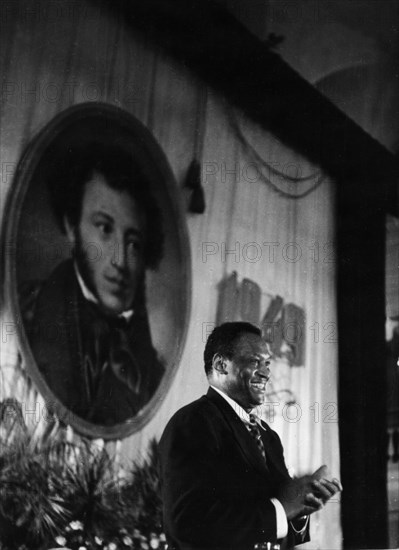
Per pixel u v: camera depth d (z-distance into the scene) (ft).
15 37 19.70
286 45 30.58
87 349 20.45
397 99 35.58
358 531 31.71
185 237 24.91
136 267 22.61
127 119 22.89
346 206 33.12
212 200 26.55
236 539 13.66
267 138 29.60
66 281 20.16
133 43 23.65
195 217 25.64
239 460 14.39
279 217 29.96
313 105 30.81
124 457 20.97
